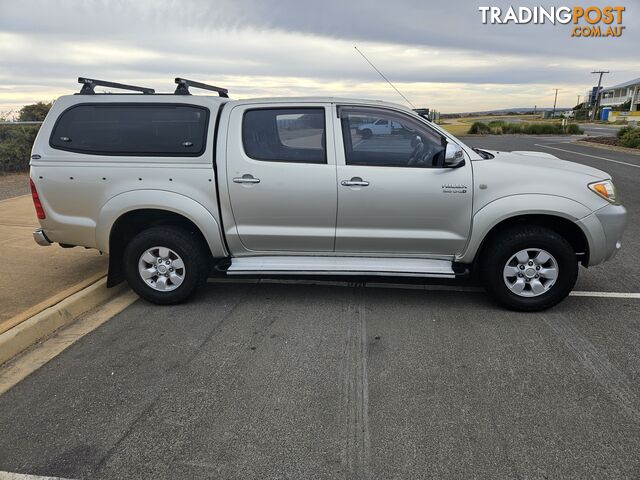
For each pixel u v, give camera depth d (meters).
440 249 4.46
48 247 6.13
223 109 4.47
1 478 2.51
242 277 5.51
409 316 4.43
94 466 2.59
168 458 2.64
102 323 4.34
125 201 4.44
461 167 4.28
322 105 4.39
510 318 4.36
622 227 4.32
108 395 3.23
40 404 3.14
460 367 3.53
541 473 2.50
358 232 4.46
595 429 2.83
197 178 4.42
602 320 4.30
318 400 3.14
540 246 4.29
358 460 2.61
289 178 4.37
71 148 4.50
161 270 4.62
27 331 3.91
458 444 2.72
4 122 12.47
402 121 4.34
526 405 3.06
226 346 3.89
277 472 2.54
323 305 4.70
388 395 3.19
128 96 4.50
